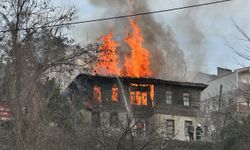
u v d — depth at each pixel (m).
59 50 22.23
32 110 12.88
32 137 12.61
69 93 24.09
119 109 47.81
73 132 17.52
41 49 20.95
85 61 24.73
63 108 20.19
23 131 12.66
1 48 18.61
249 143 28.16
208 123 48.16
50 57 21.16
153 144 18.20
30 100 13.04
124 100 47.47
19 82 13.71
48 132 13.39
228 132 30.44
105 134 18.16
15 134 12.59
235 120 31.28
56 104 19.22
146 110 45.19
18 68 14.74
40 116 13.03
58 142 14.31
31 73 14.82
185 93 55.38
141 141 18.19
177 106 53.84
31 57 16.03
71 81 26.64
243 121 29.98
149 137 18.52
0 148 12.93
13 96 13.47
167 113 52.25
